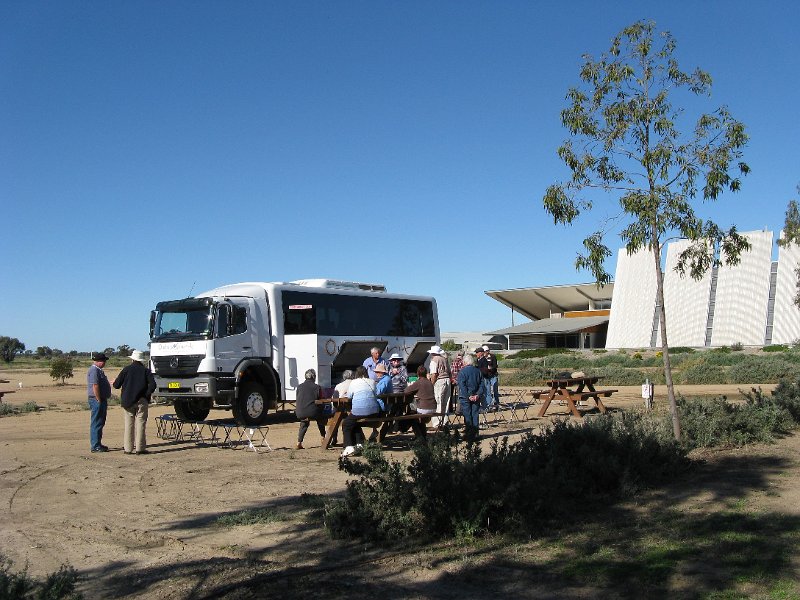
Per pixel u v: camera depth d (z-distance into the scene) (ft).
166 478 34.96
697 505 26.18
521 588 18.53
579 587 18.44
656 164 37.37
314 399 44.34
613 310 287.48
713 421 38.88
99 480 34.63
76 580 18.97
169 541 23.71
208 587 18.86
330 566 20.57
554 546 21.85
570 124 38.09
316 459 40.37
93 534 24.76
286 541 23.32
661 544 21.63
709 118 36.50
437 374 53.21
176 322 57.98
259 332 59.67
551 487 25.82
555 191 38.27
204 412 63.05
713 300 257.96
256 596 18.16
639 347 269.03
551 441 30.45
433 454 24.91
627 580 18.78
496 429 52.26
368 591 18.51
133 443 43.01
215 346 55.88
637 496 27.81
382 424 45.11
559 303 358.02
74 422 64.28
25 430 57.57
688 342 258.57
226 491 31.65
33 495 31.42
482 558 20.98
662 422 39.04
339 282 68.74
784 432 43.39
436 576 19.57
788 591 17.63
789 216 113.09
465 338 369.91
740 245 37.83
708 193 36.45
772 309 244.22
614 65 37.78
